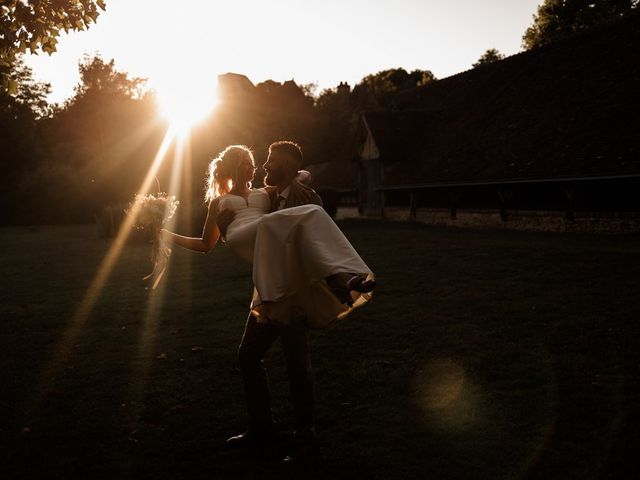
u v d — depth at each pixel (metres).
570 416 4.09
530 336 6.25
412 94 37.34
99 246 21.70
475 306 7.91
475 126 26.69
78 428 4.25
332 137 55.69
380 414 4.30
